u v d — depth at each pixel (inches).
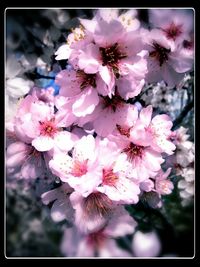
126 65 6.6
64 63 10.3
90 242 6.9
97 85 6.7
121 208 7.1
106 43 6.5
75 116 7.2
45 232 10.2
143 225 9.9
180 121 13.0
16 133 7.6
